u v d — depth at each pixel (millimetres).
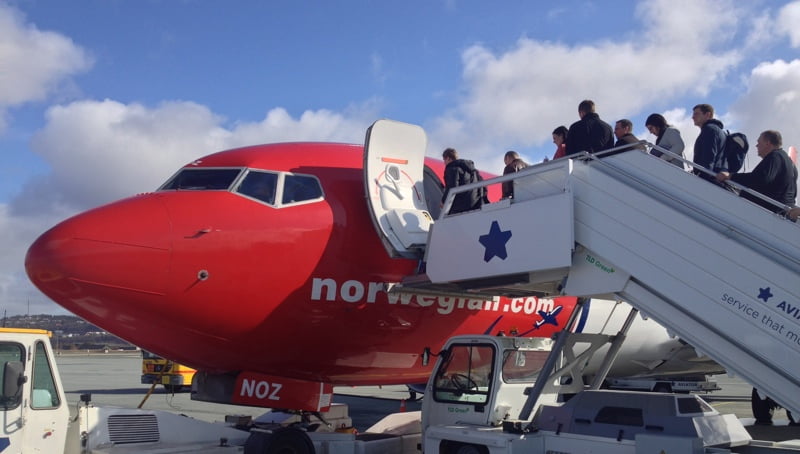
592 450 8141
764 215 6855
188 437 8812
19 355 7320
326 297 9641
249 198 9570
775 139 8047
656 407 8125
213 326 9180
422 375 11594
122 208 8930
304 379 10469
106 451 7965
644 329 14625
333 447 9703
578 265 8016
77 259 8273
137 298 8633
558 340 9352
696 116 8867
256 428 9664
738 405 23797
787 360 6293
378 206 9805
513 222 8297
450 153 11000
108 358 86062
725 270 6762
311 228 9625
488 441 8312
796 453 8070
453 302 10695
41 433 7336
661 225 7238
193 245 8836
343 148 10953
